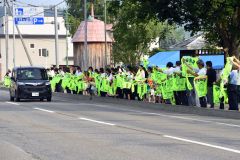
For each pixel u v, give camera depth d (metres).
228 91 33.72
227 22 49.31
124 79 46.72
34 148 19.08
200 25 48.75
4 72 134.75
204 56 56.69
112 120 29.89
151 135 22.73
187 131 24.38
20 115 33.41
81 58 90.25
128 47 98.06
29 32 136.00
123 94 47.91
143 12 48.88
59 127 26.05
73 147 19.22
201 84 35.97
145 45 98.88
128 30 93.44
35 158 16.94
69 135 22.75
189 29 48.91
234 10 47.06
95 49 90.31
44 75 50.62
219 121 29.84
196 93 36.25
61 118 31.11
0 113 35.09
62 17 140.50
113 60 105.56
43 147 19.30
